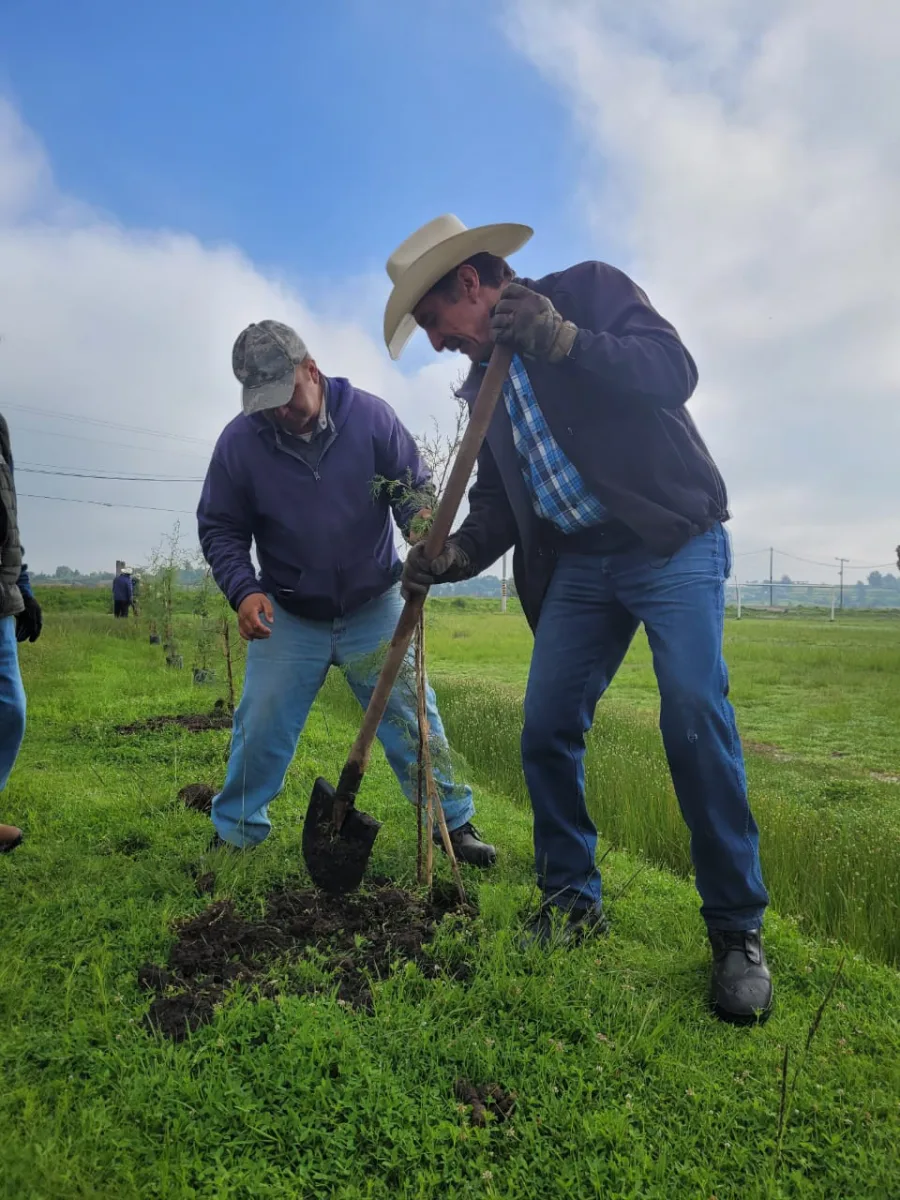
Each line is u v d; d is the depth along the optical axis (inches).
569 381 103.4
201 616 300.0
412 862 142.1
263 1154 75.7
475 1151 77.0
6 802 180.5
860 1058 90.7
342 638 145.5
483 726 272.8
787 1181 73.9
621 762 227.9
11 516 150.0
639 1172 73.9
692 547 104.8
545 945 111.0
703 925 123.3
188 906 124.6
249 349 127.9
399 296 109.0
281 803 183.6
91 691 372.5
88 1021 92.1
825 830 176.2
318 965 105.7
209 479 143.3
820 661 666.2
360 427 141.1
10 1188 67.5
